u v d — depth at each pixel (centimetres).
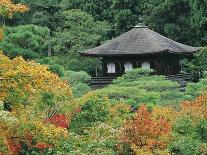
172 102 3744
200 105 2552
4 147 1595
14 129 1698
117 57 5784
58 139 1758
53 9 8094
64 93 2080
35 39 4331
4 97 1658
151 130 2202
